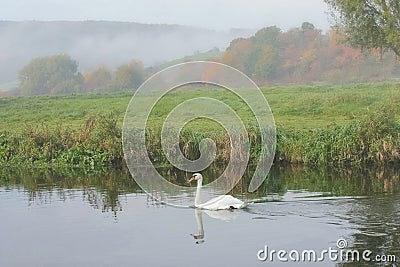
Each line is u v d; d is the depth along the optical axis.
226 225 16.16
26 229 16.39
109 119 31.45
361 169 26.44
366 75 71.00
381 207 17.55
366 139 27.98
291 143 28.97
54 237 15.52
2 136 32.12
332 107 42.25
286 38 84.88
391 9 38.69
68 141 30.69
